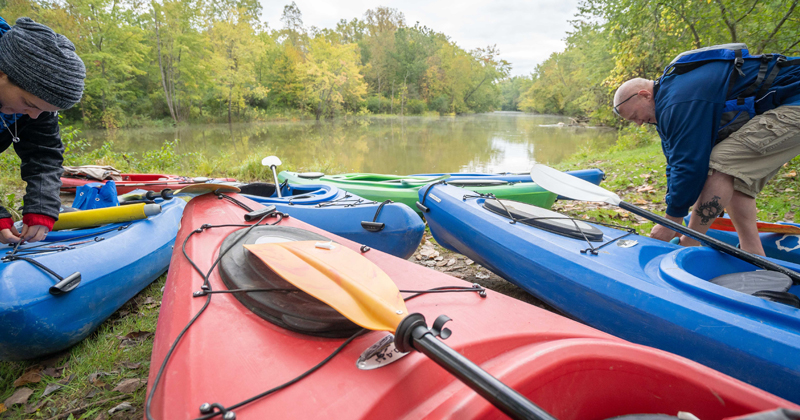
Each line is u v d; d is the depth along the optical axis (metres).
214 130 25.17
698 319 1.50
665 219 2.08
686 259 1.79
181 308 1.26
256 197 3.38
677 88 2.11
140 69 29.64
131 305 2.64
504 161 11.29
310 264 1.31
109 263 2.27
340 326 1.07
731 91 2.05
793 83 1.95
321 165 8.95
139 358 2.06
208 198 2.34
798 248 2.29
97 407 1.75
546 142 16.75
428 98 58.75
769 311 1.38
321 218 3.04
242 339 1.07
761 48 6.93
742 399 0.84
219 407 0.83
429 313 1.21
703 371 0.90
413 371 0.92
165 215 3.09
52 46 1.43
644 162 7.48
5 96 1.45
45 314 1.85
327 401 0.85
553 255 2.08
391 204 2.95
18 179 6.14
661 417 0.92
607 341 1.00
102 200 2.82
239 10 38.78
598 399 1.00
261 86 37.41
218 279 1.42
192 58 30.92
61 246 2.18
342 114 46.84
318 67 41.38
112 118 26.34
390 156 12.20
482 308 1.24
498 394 0.71
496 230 2.45
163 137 19.62
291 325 1.09
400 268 1.54
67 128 7.61
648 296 1.67
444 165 10.47
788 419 0.54
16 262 1.89
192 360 1.00
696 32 8.04
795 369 1.27
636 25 10.02
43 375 1.95
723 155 2.09
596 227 2.24
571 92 40.56
